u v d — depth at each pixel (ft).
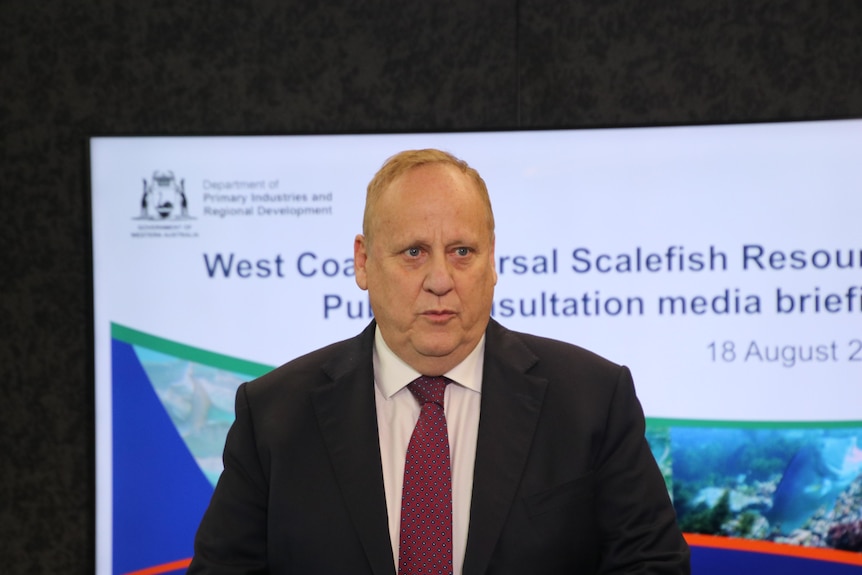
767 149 10.59
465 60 11.21
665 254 10.63
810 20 11.05
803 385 10.53
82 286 11.29
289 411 5.66
